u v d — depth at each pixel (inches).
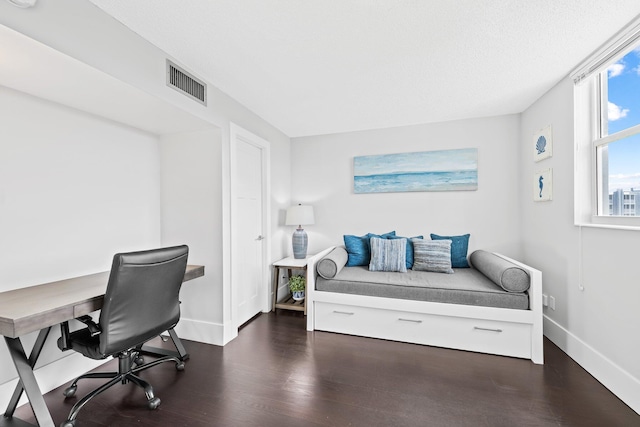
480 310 88.2
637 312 61.7
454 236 123.6
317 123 130.2
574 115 82.0
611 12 58.2
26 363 57.5
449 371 78.4
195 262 98.5
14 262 65.3
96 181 82.7
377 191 137.3
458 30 64.4
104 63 57.9
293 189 151.7
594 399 65.9
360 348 92.2
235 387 71.6
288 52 73.4
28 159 67.7
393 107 111.1
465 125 125.3
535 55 74.7
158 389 70.8
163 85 72.3
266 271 127.3
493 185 122.2
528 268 86.7
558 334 90.9
